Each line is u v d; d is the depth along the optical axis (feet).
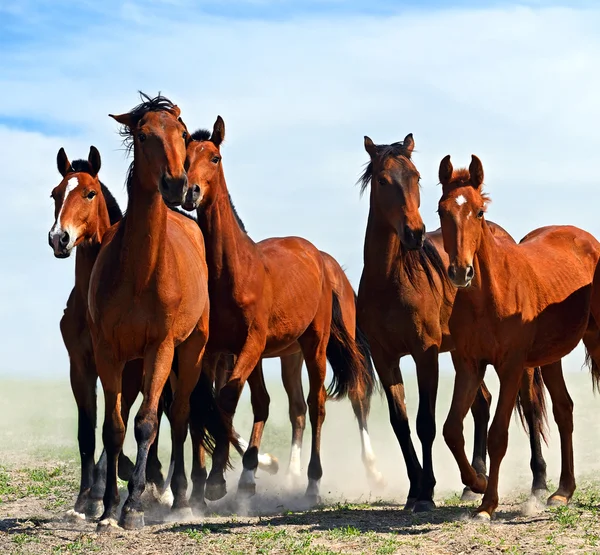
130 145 33.65
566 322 36.37
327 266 50.98
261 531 31.86
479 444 45.57
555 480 47.16
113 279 32.09
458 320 33.47
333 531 31.40
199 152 38.58
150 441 32.48
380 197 38.32
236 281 39.17
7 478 46.37
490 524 32.14
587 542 28.96
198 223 39.47
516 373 33.40
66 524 33.99
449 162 33.06
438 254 40.01
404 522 33.65
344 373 49.52
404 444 39.06
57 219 35.04
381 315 38.88
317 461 43.75
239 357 39.37
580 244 40.68
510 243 35.17
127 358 33.12
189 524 33.40
